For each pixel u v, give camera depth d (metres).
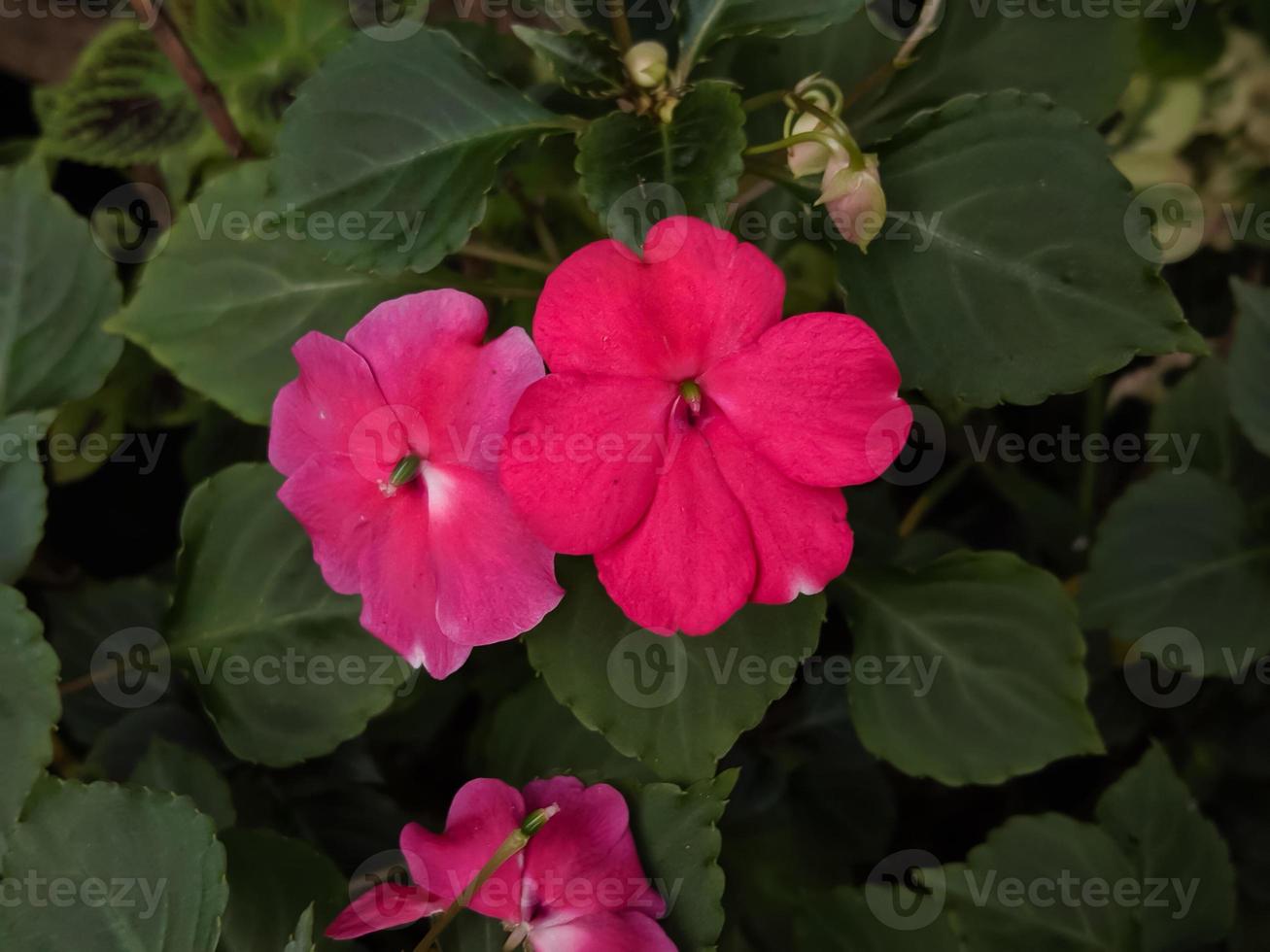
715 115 0.26
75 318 0.30
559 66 0.26
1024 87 0.29
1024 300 0.26
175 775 0.28
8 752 0.27
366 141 0.26
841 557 0.25
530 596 0.25
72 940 0.26
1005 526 0.36
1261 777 0.33
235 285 0.28
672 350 0.24
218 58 0.34
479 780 0.27
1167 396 0.34
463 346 0.25
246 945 0.27
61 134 0.35
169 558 0.36
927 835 0.34
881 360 0.24
